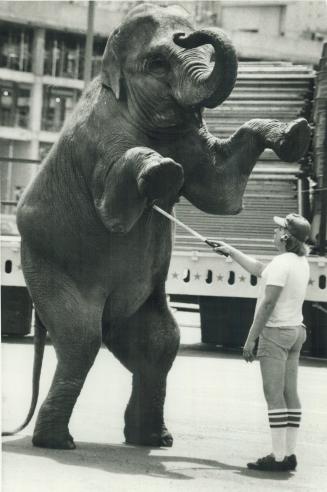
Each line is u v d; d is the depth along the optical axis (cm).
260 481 818
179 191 892
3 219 2112
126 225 838
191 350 1812
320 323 1761
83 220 875
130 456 878
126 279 894
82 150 868
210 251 1778
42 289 891
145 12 857
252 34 2719
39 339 940
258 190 1934
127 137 852
